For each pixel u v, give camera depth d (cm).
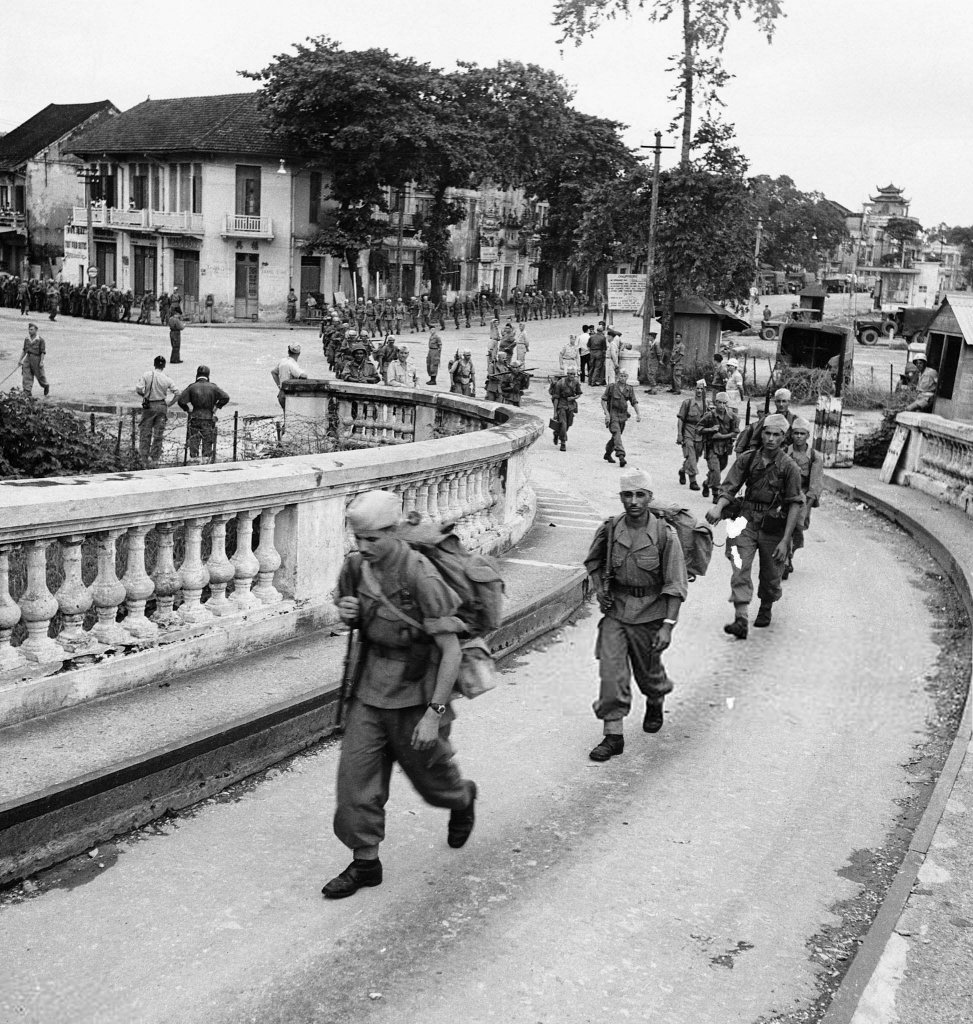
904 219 11394
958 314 2170
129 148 5822
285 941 461
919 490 1764
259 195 5600
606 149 8306
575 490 1752
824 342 3819
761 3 3566
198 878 508
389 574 487
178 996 420
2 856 487
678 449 2344
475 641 513
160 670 675
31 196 7269
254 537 851
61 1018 404
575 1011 423
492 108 6969
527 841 566
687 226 3725
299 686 678
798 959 467
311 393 1862
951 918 478
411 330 5425
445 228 6656
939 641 969
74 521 612
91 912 475
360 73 5278
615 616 693
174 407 2392
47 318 5169
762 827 596
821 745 722
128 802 542
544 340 5469
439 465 958
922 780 666
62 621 698
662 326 3906
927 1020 407
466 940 469
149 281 5897
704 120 3722
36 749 560
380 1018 414
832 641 962
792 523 958
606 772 664
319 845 546
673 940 477
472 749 690
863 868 552
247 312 5703
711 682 845
